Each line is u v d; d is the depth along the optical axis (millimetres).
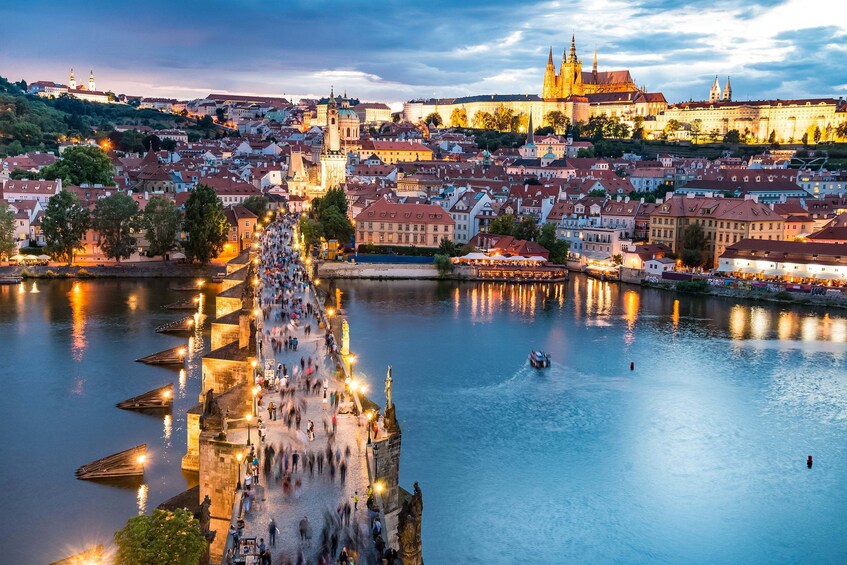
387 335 196375
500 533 102375
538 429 135125
